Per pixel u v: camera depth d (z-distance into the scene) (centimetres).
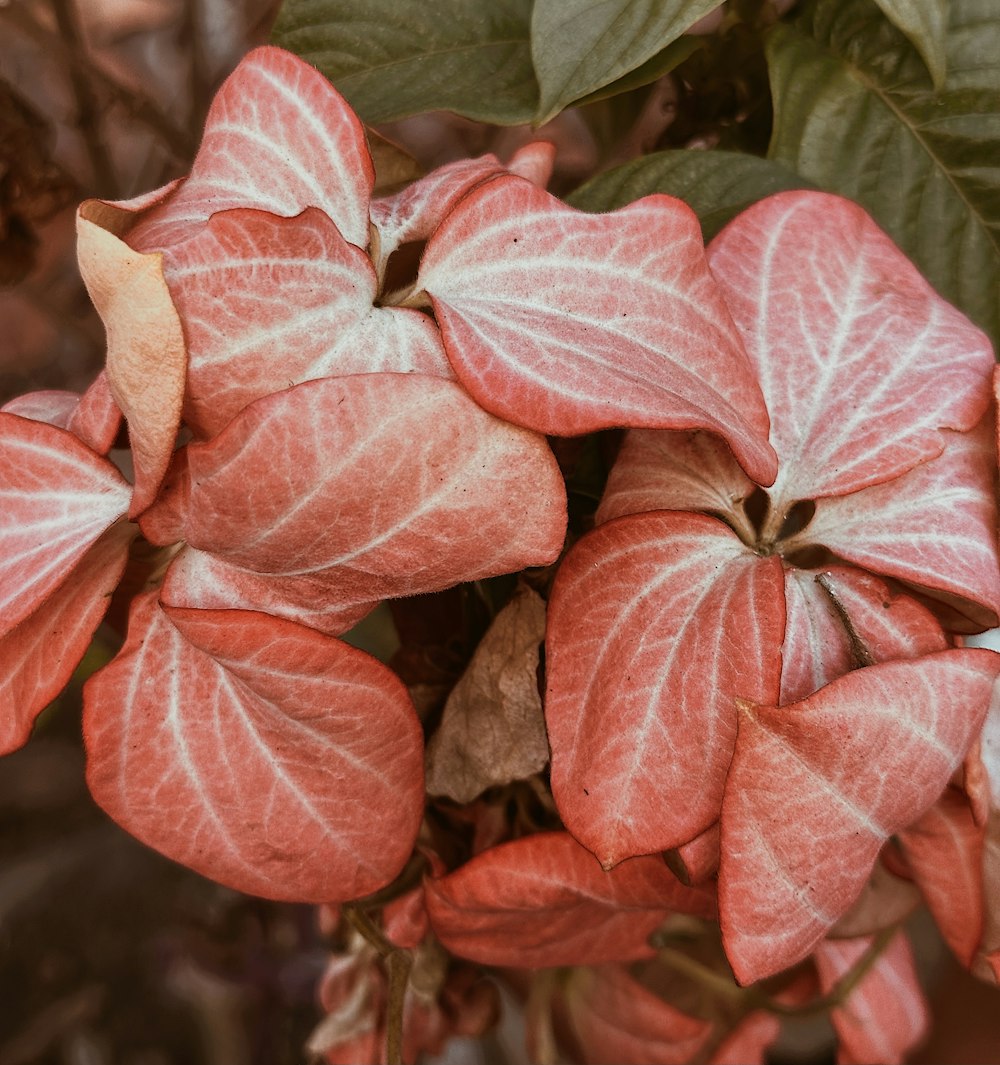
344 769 28
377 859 29
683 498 30
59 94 63
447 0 37
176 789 29
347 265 27
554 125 57
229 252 26
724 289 31
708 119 41
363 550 27
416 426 25
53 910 81
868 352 31
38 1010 78
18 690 29
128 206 28
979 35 35
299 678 27
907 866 34
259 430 25
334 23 37
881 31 36
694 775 28
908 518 30
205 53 55
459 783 32
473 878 32
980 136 35
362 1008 40
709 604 28
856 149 36
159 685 28
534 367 27
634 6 32
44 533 28
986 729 32
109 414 28
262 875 29
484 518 26
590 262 29
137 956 80
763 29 38
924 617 29
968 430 30
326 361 27
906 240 36
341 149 29
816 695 26
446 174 32
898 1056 42
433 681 34
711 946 41
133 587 32
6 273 46
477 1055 70
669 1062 42
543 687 31
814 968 41
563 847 31
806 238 32
